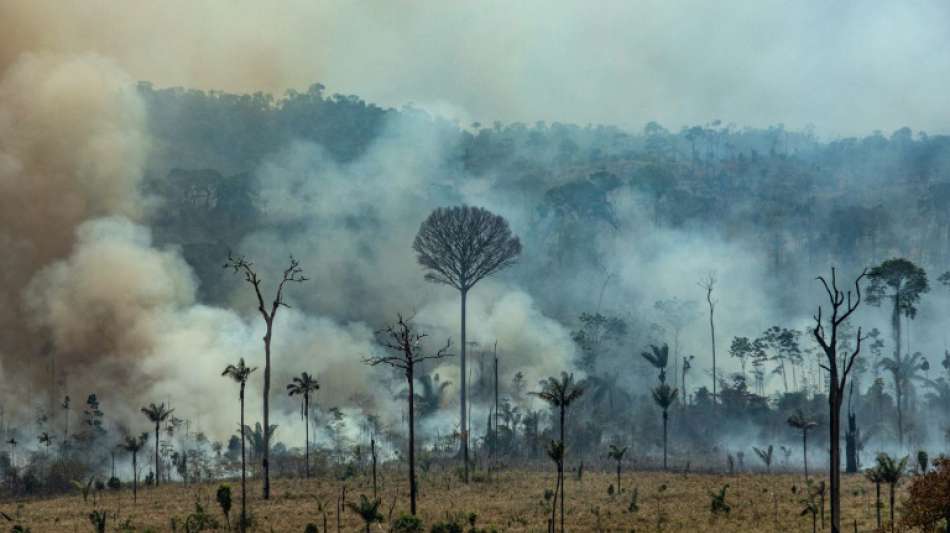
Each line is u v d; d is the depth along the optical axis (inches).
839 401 1894.7
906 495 2719.0
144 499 3061.0
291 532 2341.3
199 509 2495.1
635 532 2247.8
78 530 2460.6
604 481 3223.4
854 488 2913.4
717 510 2497.5
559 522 2396.7
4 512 2861.7
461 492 3002.0
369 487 3142.2
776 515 2429.9
